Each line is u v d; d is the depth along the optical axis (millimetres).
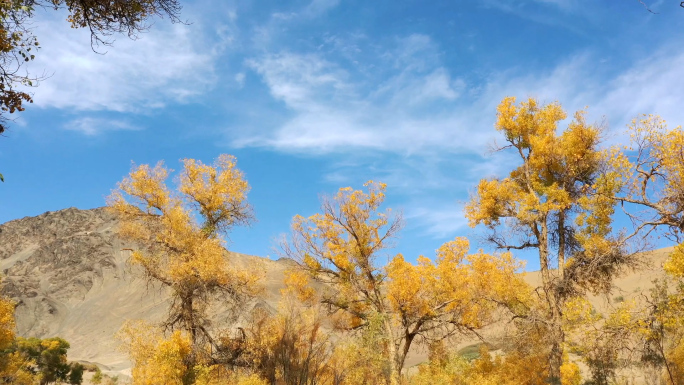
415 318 23141
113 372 67938
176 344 19875
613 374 18719
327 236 24938
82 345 127625
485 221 24766
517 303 22906
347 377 19672
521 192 24438
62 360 55312
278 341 19750
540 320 21641
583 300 17266
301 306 22047
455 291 23266
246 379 18312
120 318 143750
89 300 168625
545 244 23688
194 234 23062
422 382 21656
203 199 23984
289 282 23922
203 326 22062
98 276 185750
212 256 21906
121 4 8867
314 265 24641
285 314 20703
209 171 24453
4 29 7621
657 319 16031
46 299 164125
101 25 8984
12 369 25141
